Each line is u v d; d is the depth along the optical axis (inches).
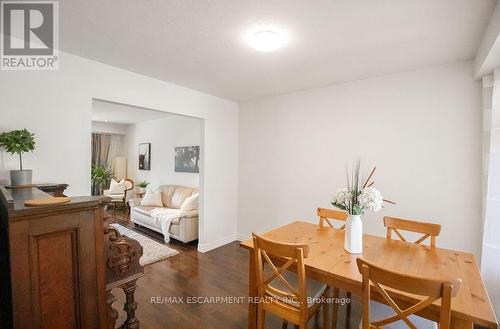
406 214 104.1
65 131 87.3
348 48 83.2
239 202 163.8
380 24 68.7
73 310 41.6
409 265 61.5
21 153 73.3
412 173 102.7
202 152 143.2
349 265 61.4
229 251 144.8
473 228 91.0
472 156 90.7
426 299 43.3
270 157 147.6
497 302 76.3
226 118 155.2
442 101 96.0
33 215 36.6
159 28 72.1
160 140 239.6
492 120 77.1
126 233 181.3
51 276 38.9
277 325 81.4
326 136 125.5
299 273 58.2
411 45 80.7
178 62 96.7
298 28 71.1
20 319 35.8
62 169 86.6
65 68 87.4
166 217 164.4
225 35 75.9
